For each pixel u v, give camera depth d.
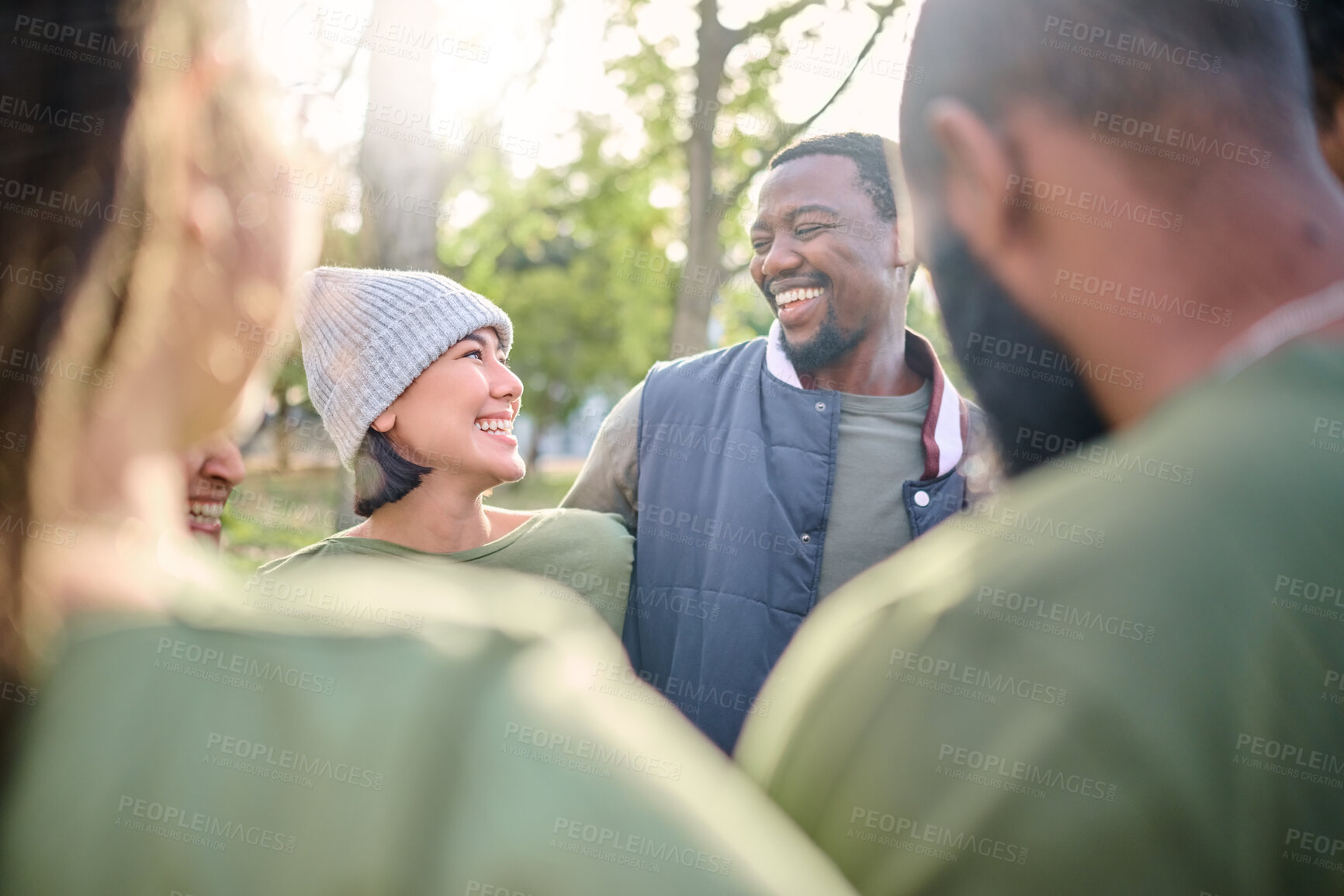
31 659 0.45
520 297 9.64
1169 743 0.49
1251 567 0.51
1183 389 0.58
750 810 0.46
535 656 0.47
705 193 7.01
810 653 0.68
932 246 0.65
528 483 9.21
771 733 0.67
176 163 0.49
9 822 0.43
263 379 0.56
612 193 8.20
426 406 2.14
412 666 0.45
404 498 2.21
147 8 0.47
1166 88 0.58
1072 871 0.50
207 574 0.50
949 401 2.26
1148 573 0.52
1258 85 0.59
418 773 0.43
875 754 0.57
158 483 0.50
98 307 0.47
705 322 6.79
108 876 0.42
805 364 2.29
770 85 7.27
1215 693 0.50
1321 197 0.59
